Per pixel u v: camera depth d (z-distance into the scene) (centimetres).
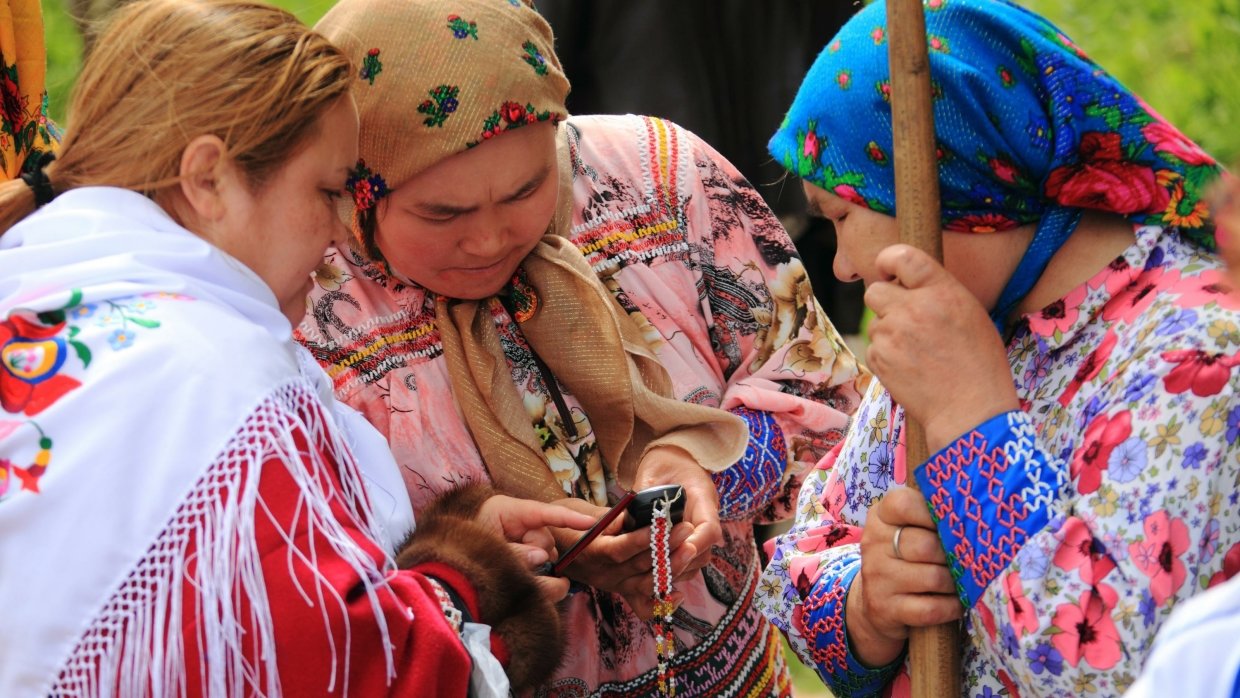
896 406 543
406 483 608
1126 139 456
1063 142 461
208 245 474
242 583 432
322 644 436
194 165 468
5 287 457
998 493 455
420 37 548
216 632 426
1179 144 454
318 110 476
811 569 550
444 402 614
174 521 431
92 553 426
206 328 454
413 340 616
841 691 545
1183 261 458
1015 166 470
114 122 475
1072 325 473
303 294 519
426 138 546
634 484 609
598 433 623
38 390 440
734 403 646
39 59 614
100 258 459
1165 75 1812
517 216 574
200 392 442
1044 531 448
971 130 470
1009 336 502
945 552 472
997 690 492
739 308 648
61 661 424
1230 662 310
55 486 428
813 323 659
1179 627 322
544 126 570
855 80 488
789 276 655
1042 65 463
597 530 568
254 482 437
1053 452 469
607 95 1027
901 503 480
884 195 489
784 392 652
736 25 1020
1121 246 473
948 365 463
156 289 458
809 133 504
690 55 1011
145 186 471
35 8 607
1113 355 459
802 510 589
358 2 564
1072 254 479
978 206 479
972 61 468
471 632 491
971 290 489
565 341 611
